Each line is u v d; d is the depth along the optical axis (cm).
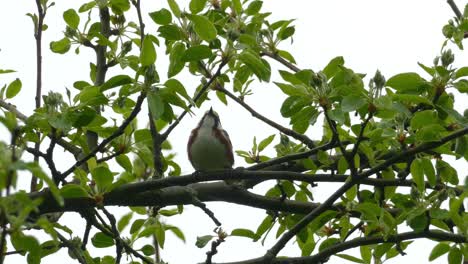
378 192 1108
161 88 918
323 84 941
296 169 1227
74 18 1222
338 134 1008
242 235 1093
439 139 955
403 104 976
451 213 967
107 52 1236
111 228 1070
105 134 1060
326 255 1066
